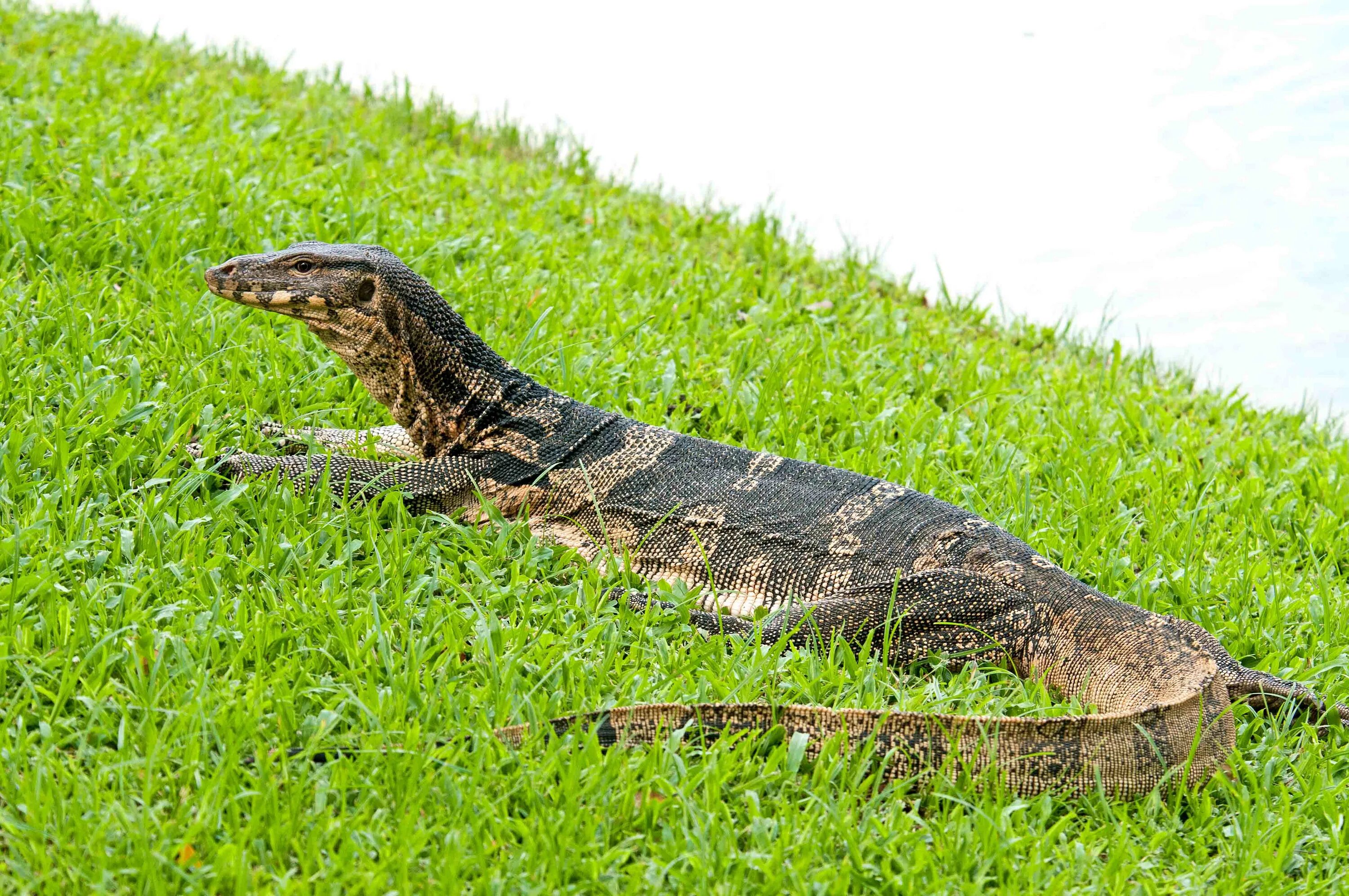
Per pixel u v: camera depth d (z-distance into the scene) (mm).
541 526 10242
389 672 8000
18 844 6379
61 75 18750
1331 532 12531
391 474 10070
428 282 10680
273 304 9805
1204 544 12031
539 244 16172
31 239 12906
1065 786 8023
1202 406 16531
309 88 21953
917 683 9094
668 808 7320
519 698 7965
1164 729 8250
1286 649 10234
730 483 10156
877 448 12508
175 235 13586
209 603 8398
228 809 6809
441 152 19656
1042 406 14906
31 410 10188
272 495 9625
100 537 8875
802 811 7590
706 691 8328
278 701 7465
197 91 19875
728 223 19812
